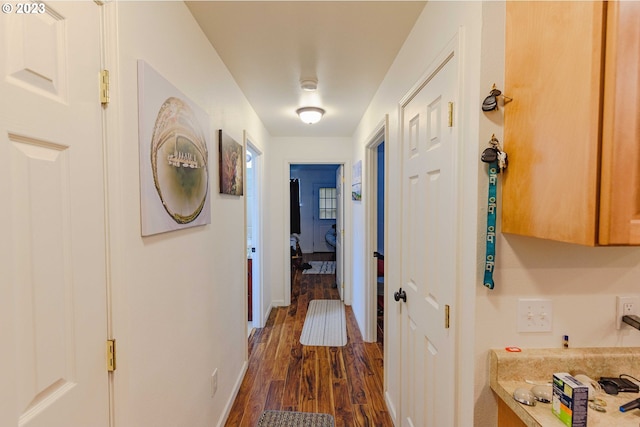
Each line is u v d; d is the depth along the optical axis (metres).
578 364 0.97
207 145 1.57
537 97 0.83
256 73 2.09
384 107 2.20
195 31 1.47
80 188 0.76
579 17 0.69
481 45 0.97
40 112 0.65
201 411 1.53
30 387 0.63
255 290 3.42
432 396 1.32
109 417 0.86
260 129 3.28
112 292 0.86
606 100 0.64
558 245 1.00
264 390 2.27
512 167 0.94
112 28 0.86
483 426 1.01
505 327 1.00
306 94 2.51
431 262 1.33
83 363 0.77
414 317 1.56
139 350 0.98
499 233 0.99
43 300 0.66
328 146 4.08
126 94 0.91
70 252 0.73
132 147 0.94
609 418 0.79
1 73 0.58
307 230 8.71
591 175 0.66
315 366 2.60
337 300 4.42
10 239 0.59
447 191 1.17
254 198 3.41
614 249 1.01
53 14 0.69
